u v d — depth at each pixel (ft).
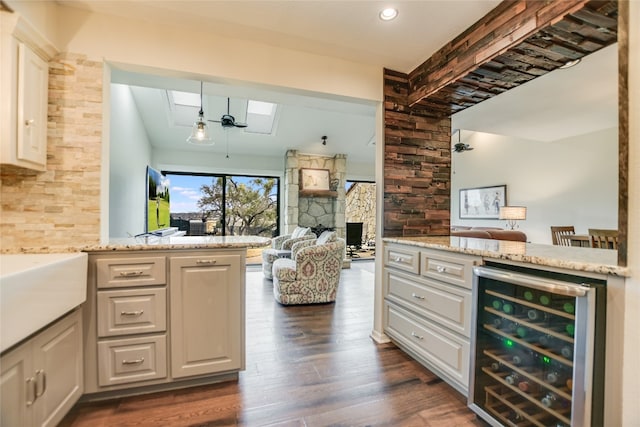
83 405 5.47
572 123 12.47
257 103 17.47
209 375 6.19
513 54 5.74
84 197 6.04
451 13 6.05
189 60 6.66
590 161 16.48
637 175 3.40
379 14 6.12
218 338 6.15
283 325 9.61
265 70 7.22
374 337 8.55
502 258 4.92
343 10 6.01
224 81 7.13
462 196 24.64
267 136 19.39
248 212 22.18
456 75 6.81
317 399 5.70
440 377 6.42
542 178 18.92
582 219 16.80
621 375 3.53
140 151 15.03
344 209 22.49
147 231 11.36
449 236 8.68
